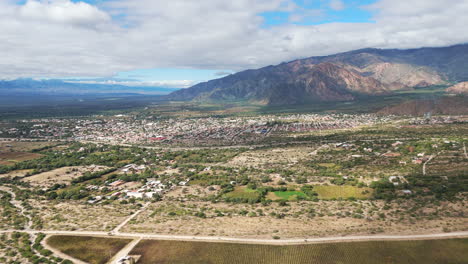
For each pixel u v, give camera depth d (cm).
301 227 16725
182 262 13925
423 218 16612
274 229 16625
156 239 16100
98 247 15562
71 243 16075
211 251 14675
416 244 14162
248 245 15025
